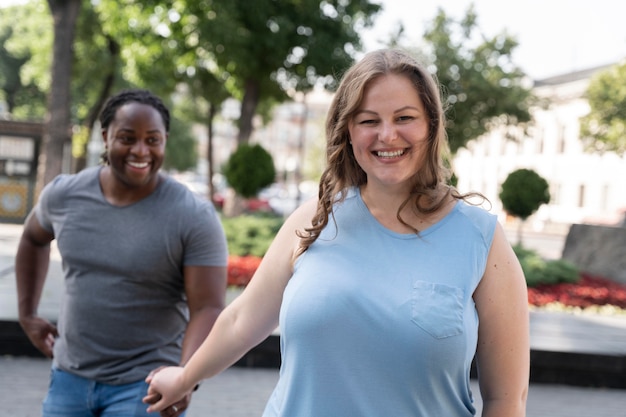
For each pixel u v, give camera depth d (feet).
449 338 4.95
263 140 276.82
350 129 5.46
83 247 8.10
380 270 5.16
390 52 5.47
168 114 8.45
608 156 113.39
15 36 84.99
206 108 93.09
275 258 5.91
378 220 5.41
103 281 8.02
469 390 5.38
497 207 141.90
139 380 7.98
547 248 75.77
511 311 5.25
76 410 8.09
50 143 50.90
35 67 78.38
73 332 8.11
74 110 108.17
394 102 5.25
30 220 8.95
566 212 123.65
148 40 62.69
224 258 8.30
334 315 5.06
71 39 51.06
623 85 81.30
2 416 15.20
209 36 56.70
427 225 5.31
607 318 26.71
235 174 48.62
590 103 84.58
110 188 8.23
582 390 19.80
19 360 19.34
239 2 57.72
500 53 68.69
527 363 5.36
